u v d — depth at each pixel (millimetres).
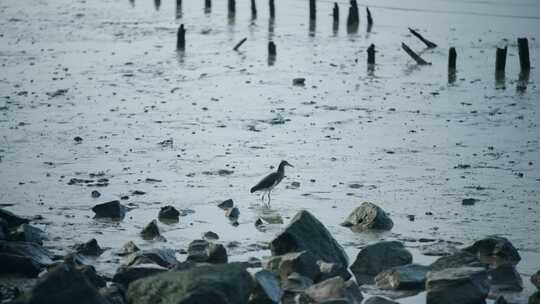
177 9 59719
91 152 25594
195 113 30578
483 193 22203
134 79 36438
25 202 21078
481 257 17891
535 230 19531
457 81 36969
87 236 18797
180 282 14266
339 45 46156
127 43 45781
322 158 25281
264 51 44062
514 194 22141
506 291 16062
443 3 62188
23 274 16281
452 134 28141
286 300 15477
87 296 13781
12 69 38031
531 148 26531
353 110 31328
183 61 40875
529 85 36281
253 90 34531
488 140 27438
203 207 21016
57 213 20328
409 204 21328
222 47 45094
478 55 43438
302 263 16375
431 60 41938
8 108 30750
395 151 26078
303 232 17344
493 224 19906
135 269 15766
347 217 20047
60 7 59688
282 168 21453
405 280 16250
